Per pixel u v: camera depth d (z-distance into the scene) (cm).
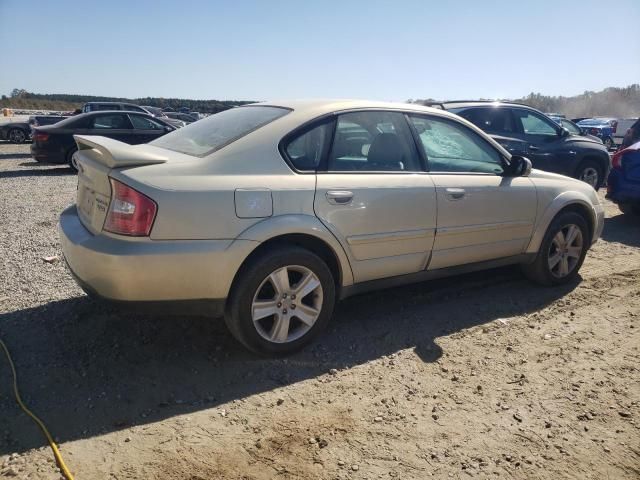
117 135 1380
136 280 300
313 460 255
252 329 335
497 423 288
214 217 312
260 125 355
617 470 255
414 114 418
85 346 358
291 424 283
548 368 349
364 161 382
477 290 491
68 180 1195
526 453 265
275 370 338
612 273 549
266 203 329
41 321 391
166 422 282
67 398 299
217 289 320
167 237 303
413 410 298
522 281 519
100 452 256
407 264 403
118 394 305
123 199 302
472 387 324
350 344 378
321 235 349
